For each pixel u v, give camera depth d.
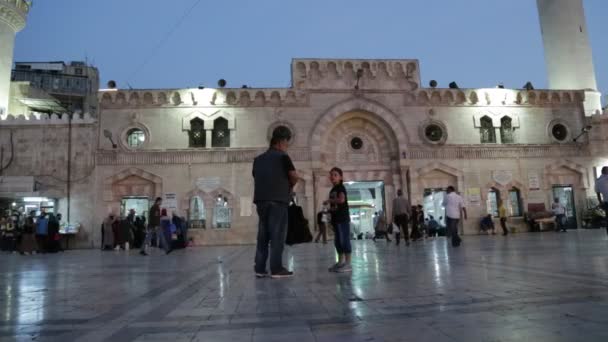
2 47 31.70
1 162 26.59
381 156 30.02
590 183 30.59
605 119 31.47
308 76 29.34
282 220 8.01
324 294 5.69
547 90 30.98
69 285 7.56
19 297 6.19
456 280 6.61
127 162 27.42
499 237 23.30
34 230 21.75
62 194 26.62
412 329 3.70
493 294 5.26
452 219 16.25
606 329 3.50
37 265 12.87
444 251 13.67
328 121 28.98
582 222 30.06
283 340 3.47
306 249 18.50
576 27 34.53
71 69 61.00
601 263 8.28
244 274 8.80
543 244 15.06
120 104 27.98
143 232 25.62
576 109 31.55
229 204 27.50
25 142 26.98
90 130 27.41
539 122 30.98
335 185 9.13
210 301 5.47
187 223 27.06
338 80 29.62
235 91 28.62
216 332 3.82
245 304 5.16
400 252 14.07
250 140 28.41
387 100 29.77
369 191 33.59
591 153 30.97
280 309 4.77
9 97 34.03
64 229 25.58
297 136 28.73
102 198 26.89
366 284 6.50
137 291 6.67
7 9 31.66
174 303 5.42
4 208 26.23
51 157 26.97
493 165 29.75
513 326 3.69
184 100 28.36
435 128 30.05
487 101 30.45
